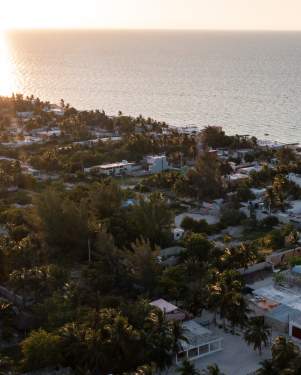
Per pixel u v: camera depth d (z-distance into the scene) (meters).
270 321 96.31
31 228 135.12
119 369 79.44
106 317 85.31
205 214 162.38
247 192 168.00
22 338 93.56
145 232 129.25
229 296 91.56
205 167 173.38
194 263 109.44
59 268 107.19
